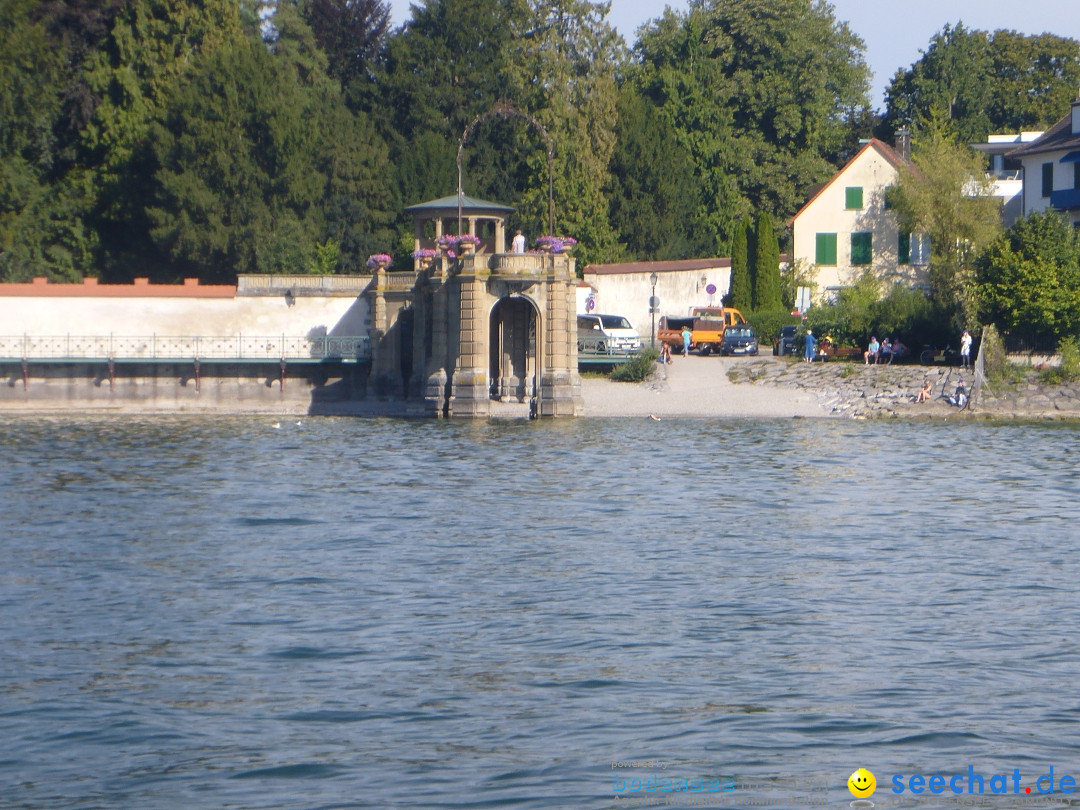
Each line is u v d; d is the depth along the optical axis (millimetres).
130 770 77625
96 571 129500
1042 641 102250
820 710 86625
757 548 140625
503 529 153000
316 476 199250
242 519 160625
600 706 87625
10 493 183125
